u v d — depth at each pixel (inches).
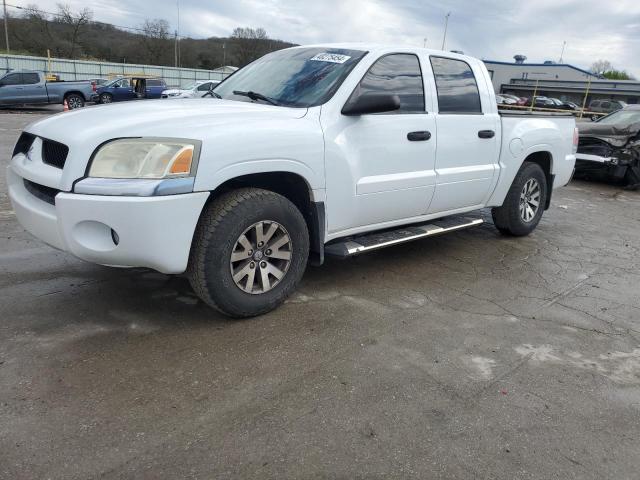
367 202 158.2
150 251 116.3
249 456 89.6
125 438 91.9
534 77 2847.0
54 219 120.1
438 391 111.7
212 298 129.6
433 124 173.5
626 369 126.2
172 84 1967.3
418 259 199.8
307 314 144.6
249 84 168.7
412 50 172.2
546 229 259.9
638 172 386.6
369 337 133.6
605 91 2503.7
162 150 116.1
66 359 115.2
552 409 108.0
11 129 565.3
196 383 109.3
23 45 2407.7
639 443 99.2
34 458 86.1
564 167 244.7
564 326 147.7
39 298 144.3
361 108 144.1
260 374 114.0
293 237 140.6
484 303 160.6
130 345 122.6
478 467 90.2
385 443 94.7
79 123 125.0
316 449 92.2
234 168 123.6
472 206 204.2
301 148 136.3
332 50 167.0
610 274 194.9
